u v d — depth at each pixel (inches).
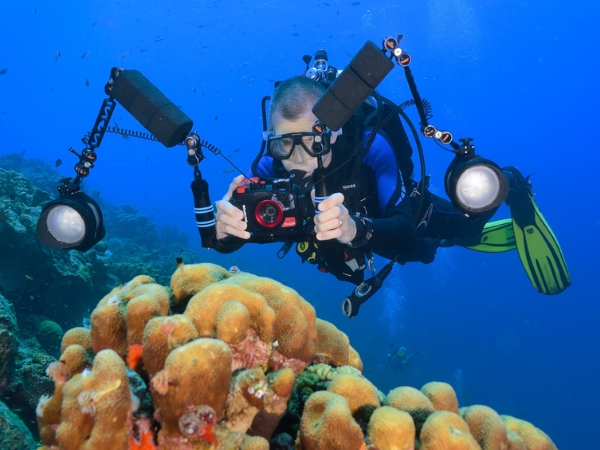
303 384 57.2
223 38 2133.4
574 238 1926.7
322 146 83.2
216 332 48.4
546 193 2404.0
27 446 102.7
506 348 791.1
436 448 45.4
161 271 389.4
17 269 185.2
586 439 604.1
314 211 94.0
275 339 54.3
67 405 40.1
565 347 840.9
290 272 855.1
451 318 871.7
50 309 202.4
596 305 1055.6
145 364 44.6
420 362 663.1
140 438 41.9
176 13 1974.7
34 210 210.1
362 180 122.8
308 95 104.3
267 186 94.1
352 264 120.3
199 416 39.4
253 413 45.6
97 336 51.9
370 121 131.0
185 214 1519.4
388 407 46.9
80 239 79.2
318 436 43.4
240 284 57.7
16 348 125.3
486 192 78.0
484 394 652.7
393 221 105.0
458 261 1243.8
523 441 55.3
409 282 1027.9
